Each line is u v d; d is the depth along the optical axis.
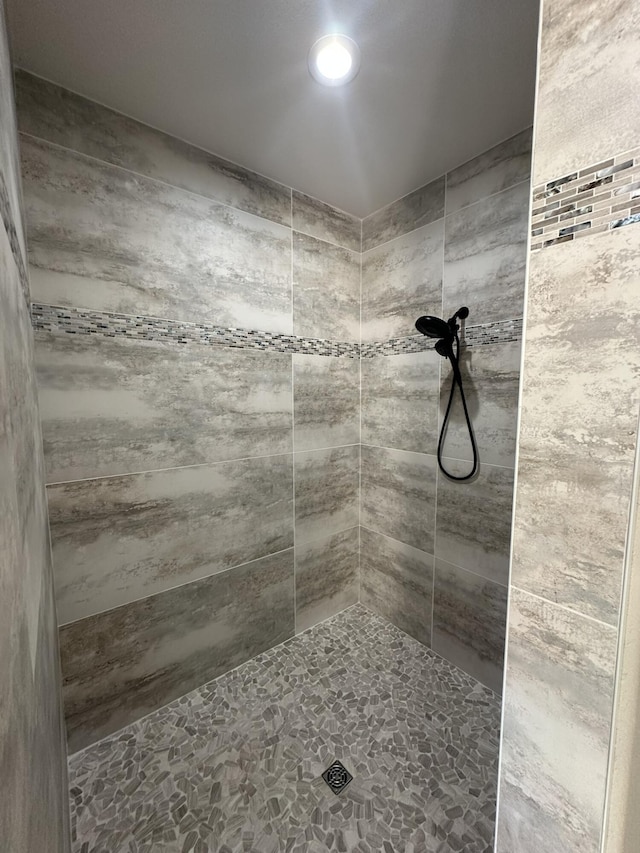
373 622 1.94
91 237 1.15
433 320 1.38
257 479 1.61
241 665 1.63
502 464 1.41
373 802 1.09
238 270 1.48
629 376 0.46
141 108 1.17
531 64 1.01
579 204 0.49
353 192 1.65
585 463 0.50
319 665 1.64
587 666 0.52
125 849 0.99
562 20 0.49
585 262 0.49
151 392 1.30
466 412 1.51
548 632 0.56
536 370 0.55
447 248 1.53
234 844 0.99
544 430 0.54
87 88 1.09
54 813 0.63
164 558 1.38
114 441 1.23
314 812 1.06
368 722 1.36
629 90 0.43
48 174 1.07
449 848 0.98
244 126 1.25
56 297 1.10
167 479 1.36
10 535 0.35
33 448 0.69
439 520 1.65
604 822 0.51
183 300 1.35
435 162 1.44
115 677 1.30
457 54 0.98
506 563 1.43
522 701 0.60
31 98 1.03
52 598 0.97
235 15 0.88
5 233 0.44
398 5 0.86
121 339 1.22
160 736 1.30
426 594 1.73
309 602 1.87
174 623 1.42
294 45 0.95
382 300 1.82
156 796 1.11
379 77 1.06
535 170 0.53
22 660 0.39
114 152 1.17
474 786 1.13
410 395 1.73
